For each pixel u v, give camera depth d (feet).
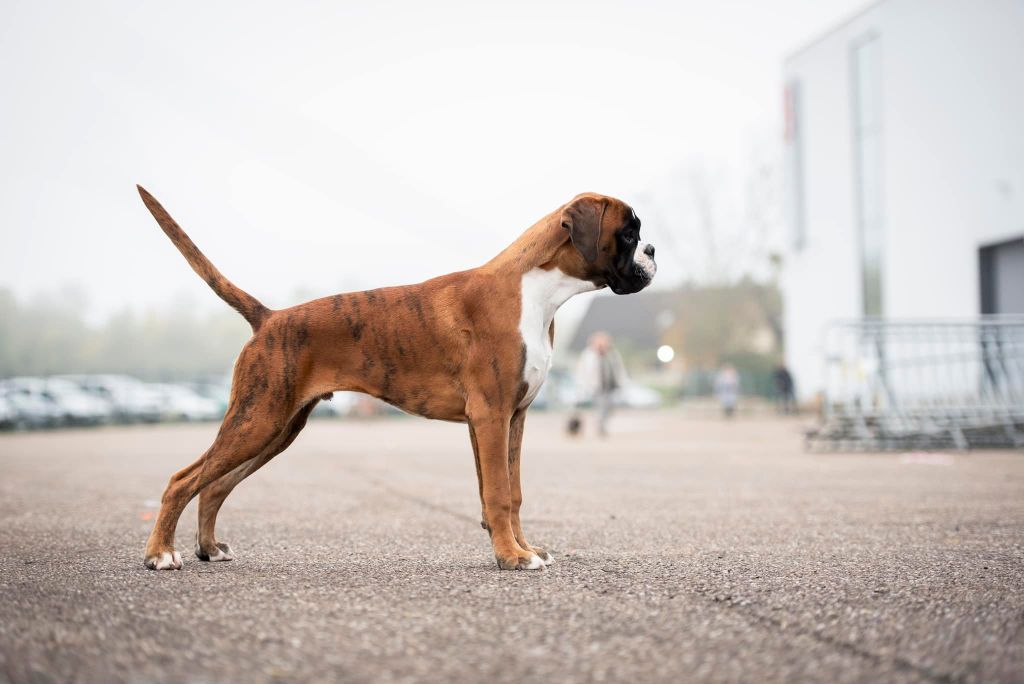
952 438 50.88
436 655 11.41
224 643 11.92
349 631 12.50
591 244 16.85
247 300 17.81
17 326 241.55
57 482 37.63
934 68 83.71
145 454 57.36
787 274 112.57
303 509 27.37
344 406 132.67
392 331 17.40
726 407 116.16
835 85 100.99
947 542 20.44
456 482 36.40
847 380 57.47
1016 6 74.54
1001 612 13.61
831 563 17.75
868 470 39.22
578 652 11.53
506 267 17.46
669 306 193.98
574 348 254.27
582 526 23.39
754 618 13.21
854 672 10.76
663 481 35.86
